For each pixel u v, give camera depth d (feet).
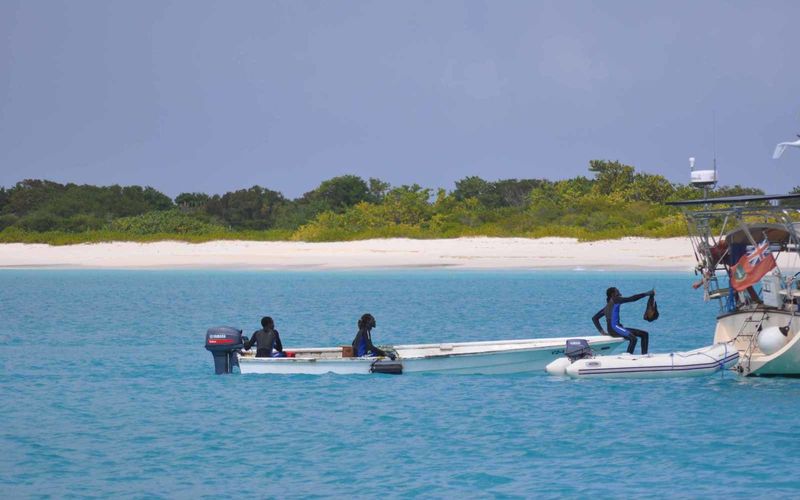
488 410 228.43
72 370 300.61
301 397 245.65
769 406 226.99
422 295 604.49
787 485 169.37
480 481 174.60
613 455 189.67
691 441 198.39
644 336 274.36
